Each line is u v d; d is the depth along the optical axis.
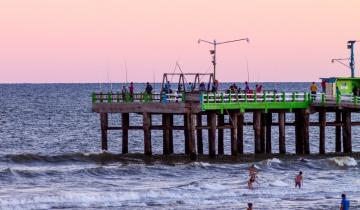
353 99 93.75
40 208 68.38
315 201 73.44
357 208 69.94
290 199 74.31
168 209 68.88
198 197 74.44
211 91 93.88
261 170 91.25
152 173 87.69
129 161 96.31
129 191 74.94
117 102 95.31
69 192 74.06
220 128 95.81
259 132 97.62
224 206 70.50
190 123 92.38
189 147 95.38
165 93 92.31
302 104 97.56
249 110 97.38
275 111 99.06
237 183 81.75
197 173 88.00
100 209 68.69
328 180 85.19
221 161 95.12
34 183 81.25
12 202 69.56
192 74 96.19
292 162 94.00
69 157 100.44
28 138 158.88
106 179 84.44
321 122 100.00
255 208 69.81
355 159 98.56
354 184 82.75
